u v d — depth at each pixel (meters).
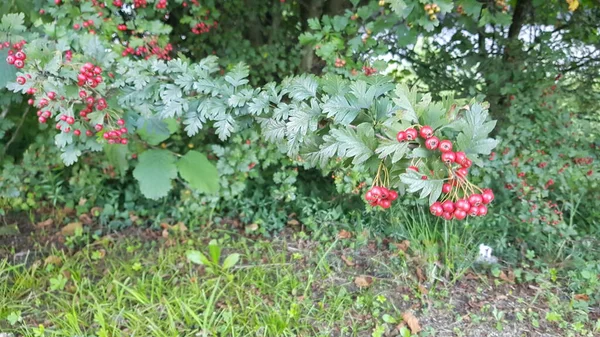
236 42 4.09
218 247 3.24
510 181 3.52
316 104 1.83
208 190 3.64
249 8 4.17
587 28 4.18
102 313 2.75
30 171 3.75
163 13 3.31
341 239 3.67
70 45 2.41
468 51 4.28
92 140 2.24
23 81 1.99
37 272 3.18
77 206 3.89
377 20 3.05
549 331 2.83
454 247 3.35
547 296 3.09
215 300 2.90
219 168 3.72
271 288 3.10
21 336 2.69
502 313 2.91
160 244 3.65
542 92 3.85
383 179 1.71
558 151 3.56
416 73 4.41
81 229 3.62
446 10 2.75
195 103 2.10
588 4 4.05
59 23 2.80
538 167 3.50
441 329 2.83
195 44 4.05
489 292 3.14
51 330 2.70
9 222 3.79
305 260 3.46
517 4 4.30
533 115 3.86
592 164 3.47
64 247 3.55
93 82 2.03
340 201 3.99
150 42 3.00
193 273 3.24
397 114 1.53
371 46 3.08
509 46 4.13
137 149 3.69
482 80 4.22
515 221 3.67
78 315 2.81
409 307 3.00
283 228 3.88
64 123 2.04
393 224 3.61
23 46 2.20
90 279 3.19
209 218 3.89
